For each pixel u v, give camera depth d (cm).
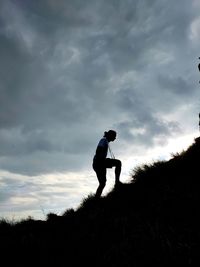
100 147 597
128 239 405
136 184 609
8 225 601
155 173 616
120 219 480
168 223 420
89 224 509
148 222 436
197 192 480
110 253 385
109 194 629
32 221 625
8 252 441
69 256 407
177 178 564
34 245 458
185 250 341
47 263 400
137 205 527
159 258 342
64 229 529
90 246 419
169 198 491
